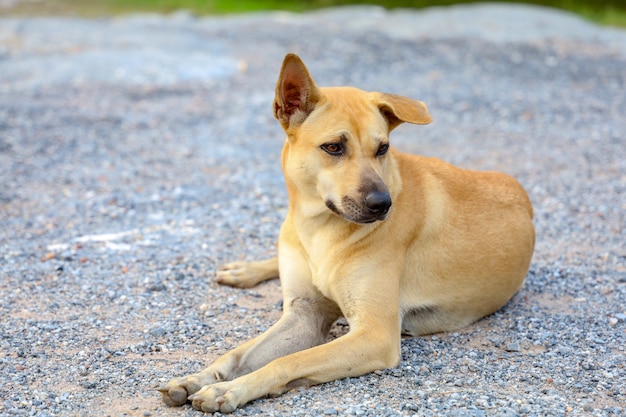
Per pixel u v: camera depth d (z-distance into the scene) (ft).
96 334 20.83
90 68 52.80
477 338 21.08
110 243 27.66
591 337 20.79
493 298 22.11
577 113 46.91
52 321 21.54
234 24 71.26
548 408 16.80
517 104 48.75
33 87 49.73
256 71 55.11
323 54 60.70
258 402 17.20
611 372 18.76
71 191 33.32
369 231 19.58
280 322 19.97
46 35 61.36
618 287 24.22
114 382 18.12
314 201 19.80
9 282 24.20
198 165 37.35
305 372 17.60
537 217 31.04
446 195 21.56
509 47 63.67
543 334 21.02
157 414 16.66
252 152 39.37
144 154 38.75
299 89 19.43
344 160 19.03
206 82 52.13
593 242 28.32
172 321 21.74
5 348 19.84
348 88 20.45
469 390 17.69
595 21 80.89
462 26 70.13
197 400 16.58
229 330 21.24
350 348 18.12
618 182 35.12
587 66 58.39
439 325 21.56
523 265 22.71
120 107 46.44
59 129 41.98
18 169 35.88
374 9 82.07
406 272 20.71
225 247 27.68
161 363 19.19
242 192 33.68
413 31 69.26
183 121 44.11
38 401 17.10
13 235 28.37
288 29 69.51
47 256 26.17
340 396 17.42
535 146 40.83
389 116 20.48
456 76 55.31
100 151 38.96
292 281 20.74
